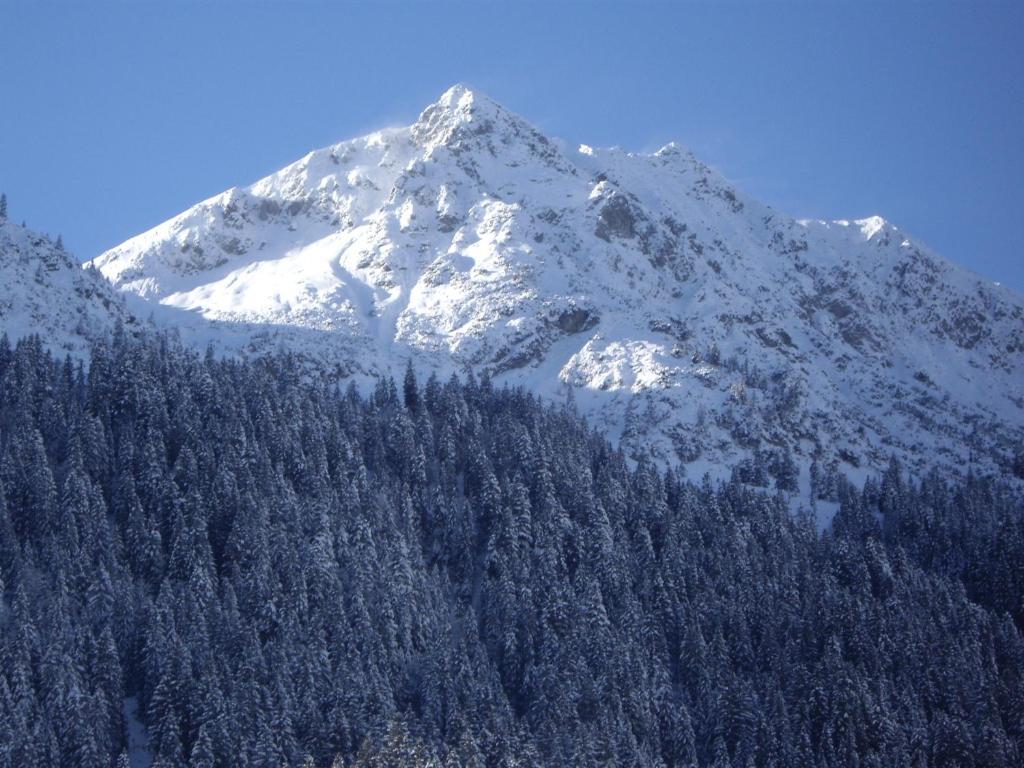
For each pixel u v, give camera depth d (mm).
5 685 168625
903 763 191875
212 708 172125
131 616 189375
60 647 176500
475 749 171500
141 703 181625
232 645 186875
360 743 174625
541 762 175250
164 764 164875
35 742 163125
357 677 184125
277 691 177875
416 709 189375
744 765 189500
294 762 170250
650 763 184000
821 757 191625
